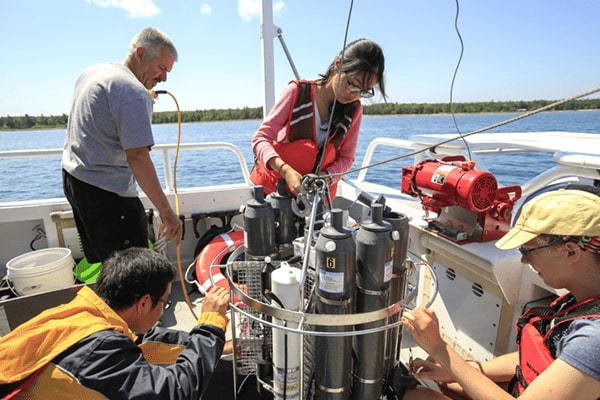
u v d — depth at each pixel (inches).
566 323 38.5
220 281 77.6
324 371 42.4
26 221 107.3
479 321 66.3
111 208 74.9
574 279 38.0
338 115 73.1
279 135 75.3
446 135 89.8
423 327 41.8
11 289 90.1
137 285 42.8
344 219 48.0
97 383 36.4
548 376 34.1
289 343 42.8
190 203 116.3
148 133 69.2
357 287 42.2
